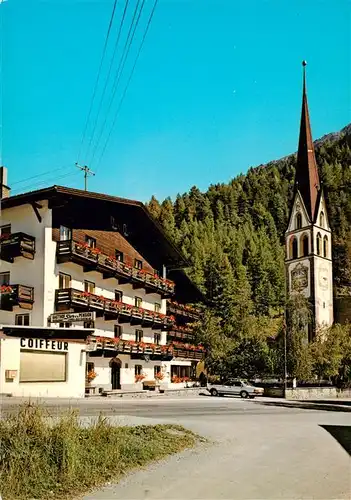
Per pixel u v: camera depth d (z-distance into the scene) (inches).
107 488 374.0
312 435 700.7
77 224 1531.7
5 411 501.4
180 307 2379.4
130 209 1756.9
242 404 1368.1
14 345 1127.0
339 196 5142.7
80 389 1262.3
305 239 3764.8
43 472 371.2
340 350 2679.6
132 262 1849.2
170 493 366.0
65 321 1304.1
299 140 3934.5
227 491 374.9
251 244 5123.0
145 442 516.7
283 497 362.0
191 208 6250.0
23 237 1376.7
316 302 3646.7
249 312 2965.1
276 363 2501.2
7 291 1334.9
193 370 2461.9
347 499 359.9
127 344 1668.3
